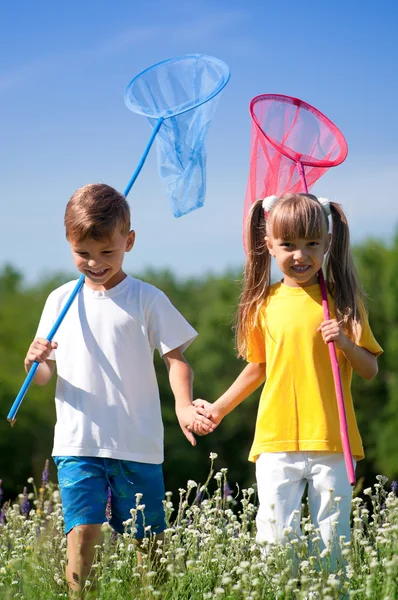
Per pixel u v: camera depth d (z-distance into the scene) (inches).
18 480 1373.0
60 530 263.0
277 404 222.7
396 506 229.8
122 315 232.2
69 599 205.3
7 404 1387.8
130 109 271.0
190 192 266.5
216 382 1481.3
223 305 1501.0
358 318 229.6
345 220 234.5
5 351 1544.0
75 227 223.1
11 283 1953.7
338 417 219.9
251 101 257.6
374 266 1449.3
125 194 255.6
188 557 219.9
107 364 230.1
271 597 195.0
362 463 1395.2
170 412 1396.4
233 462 1386.6
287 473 218.4
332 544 207.3
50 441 1400.1
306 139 262.8
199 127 267.1
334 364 216.5
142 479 229.0
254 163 260.7
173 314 235.9
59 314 238.1
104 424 226.8
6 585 202.8
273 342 227.6
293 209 223.3
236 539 219.5
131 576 210.4
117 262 229.0
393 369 1381.6
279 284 237.0
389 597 173.8
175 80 270.2
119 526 235.3
